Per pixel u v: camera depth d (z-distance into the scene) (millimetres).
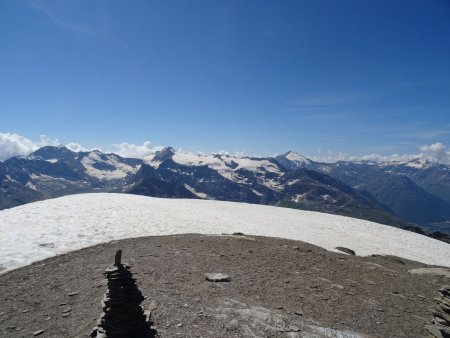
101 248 21750
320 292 15523
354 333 11727
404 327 12898
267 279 16516
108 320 9234
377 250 38094
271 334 10898
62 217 30766
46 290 14430
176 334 10258
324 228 46969
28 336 10656
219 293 13859
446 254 42469
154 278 15219
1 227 25391
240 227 37656
